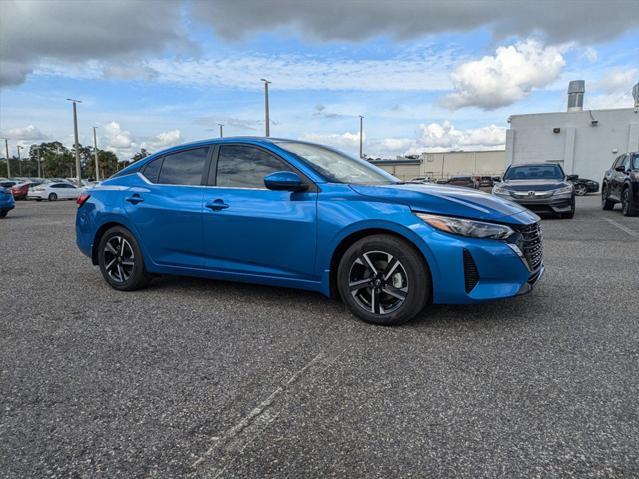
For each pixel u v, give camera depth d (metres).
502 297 3.26
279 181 3.54
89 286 4.89
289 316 3.77
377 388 2.53
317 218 3.58
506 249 3.26
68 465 1.91
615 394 2.41
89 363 2.90
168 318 3.77
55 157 90.50
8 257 6.73
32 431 2.16
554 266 5.58
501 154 53.69
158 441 2.07
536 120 31.34
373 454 1.95
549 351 2.98
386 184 3.92
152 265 4.45
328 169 3.94
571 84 33.09
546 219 11.02
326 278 3.60
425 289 3.32
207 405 2.38
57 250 7.44
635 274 5.10
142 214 4.42
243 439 2.07
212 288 4.70
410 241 3.30
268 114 30.64
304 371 2.75
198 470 1.87
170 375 2.72
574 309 3.83
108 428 2.18
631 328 3.37
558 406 2.31
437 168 56.28
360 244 3.44
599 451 1.95
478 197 3.60
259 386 2.57
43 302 4.28
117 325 3.61
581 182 28.47
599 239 7.78
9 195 14.68
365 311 3.50
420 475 1.82
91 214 4.79
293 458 1.94
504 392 2.46
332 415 2.26
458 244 3.19
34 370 2.81
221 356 2.99
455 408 2.30
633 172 11.12
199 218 4.09
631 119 29.58
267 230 3.77
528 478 1.79
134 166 4.78
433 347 3.07
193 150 4.37
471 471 1.84
